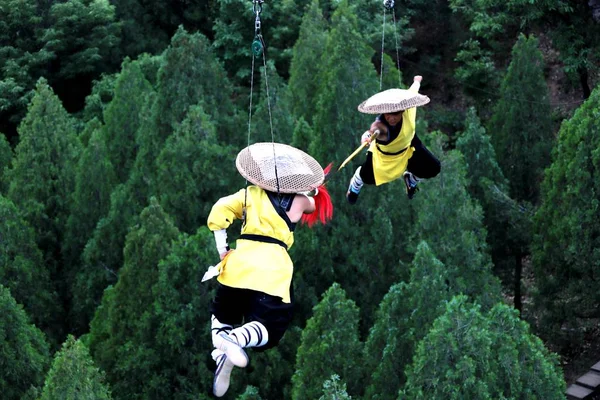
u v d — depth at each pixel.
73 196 22.30
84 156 22.23
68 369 13.00
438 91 35.59
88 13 33.44
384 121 6.91
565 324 23.27
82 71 34.09
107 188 22.31
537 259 20.92
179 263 16.50
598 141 19.42
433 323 13.49
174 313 16.25
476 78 31.30
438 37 36.06
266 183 6.05
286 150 6.38
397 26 33.06
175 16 37.75
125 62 25.02
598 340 22.70
